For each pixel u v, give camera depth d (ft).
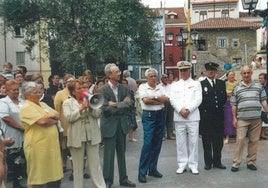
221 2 214.07
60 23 76.54
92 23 71.61
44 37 82.17
